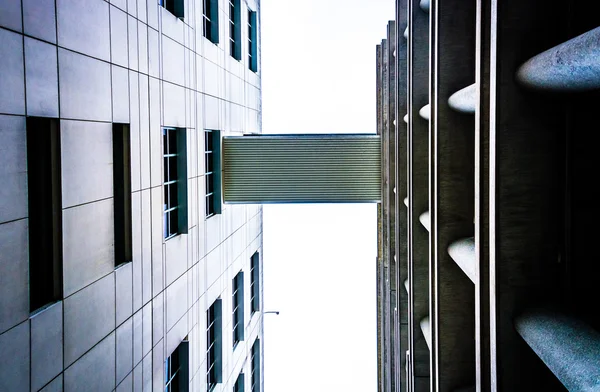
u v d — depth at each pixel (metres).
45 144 12.08
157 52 18.22
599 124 10.02
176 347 20.00
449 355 15.98
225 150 30.09
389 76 28.88
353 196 30.92
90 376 13.49
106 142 14.41
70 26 12.46
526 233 10.38
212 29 26.22
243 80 32.69
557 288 10.42
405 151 25.42
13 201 10.47
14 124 10.45
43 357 11.45
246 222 33.31
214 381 26.16
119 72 15.16
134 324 16.20
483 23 11.23
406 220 25.47
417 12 21.38
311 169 30.66
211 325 26.08
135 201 16.27
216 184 26.86
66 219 12.36
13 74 10.38
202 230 23.42
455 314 15.92
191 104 22.05
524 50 10.18
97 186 13.92
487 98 11.30
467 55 15.76
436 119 15.95
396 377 27.62
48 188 12.11
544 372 10.54
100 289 14.07
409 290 22.52
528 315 10.05
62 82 12.13
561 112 10.23
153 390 17.73
